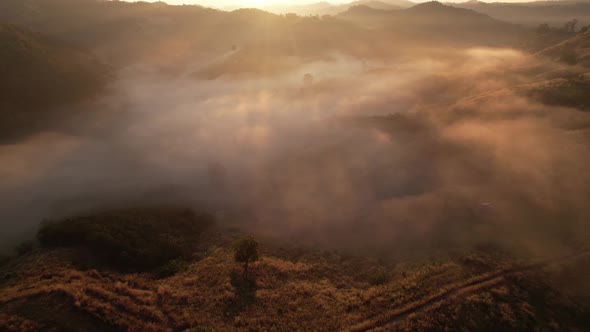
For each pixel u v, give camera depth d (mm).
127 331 28328
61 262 39969
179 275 40031
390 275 38531
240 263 41812
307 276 39688
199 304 33500
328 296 34812
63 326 27406
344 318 30938
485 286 32406
